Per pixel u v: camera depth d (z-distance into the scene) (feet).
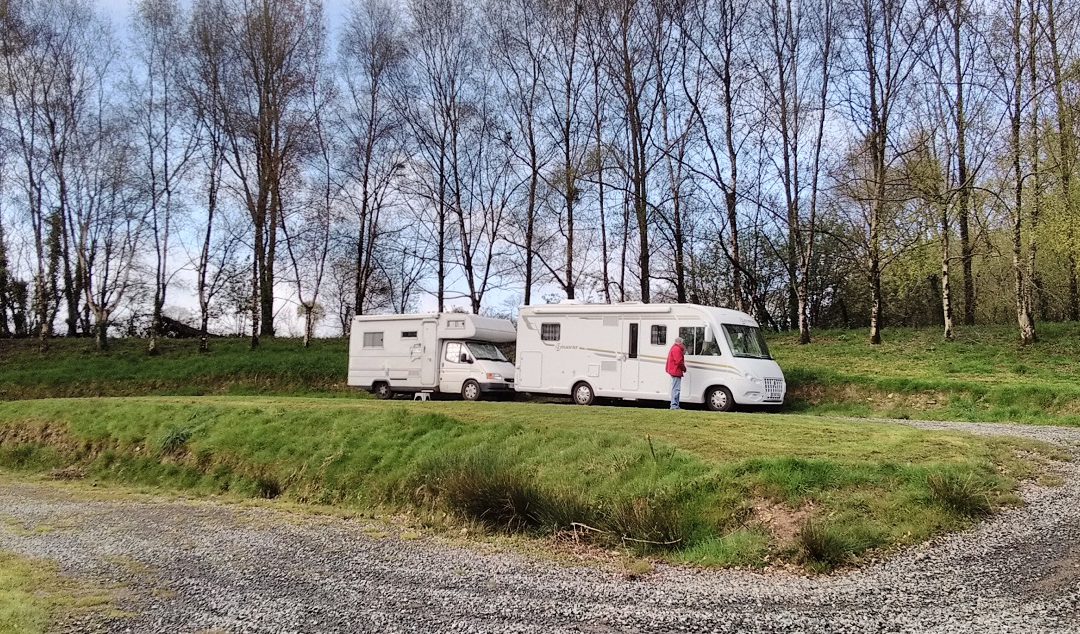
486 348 79.82
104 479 58.29
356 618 22.03
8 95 119.96
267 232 126.31
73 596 24.89
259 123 118.73
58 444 66.13
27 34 118.52
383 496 44.01
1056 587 22.15
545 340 70.28
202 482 53.47
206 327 120.57
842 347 86.79
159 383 106.32
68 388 106.01
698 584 24.99
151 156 120.47
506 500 35.83
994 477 33.40
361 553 31.50
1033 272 83.97
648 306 65.87
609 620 21.25
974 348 79.20
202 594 25.20
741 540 28.81
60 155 121.29
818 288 130.82
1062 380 64.28
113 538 35.88
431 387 78.33
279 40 117.39
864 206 96.07
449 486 38.88
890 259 93.30
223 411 62.23
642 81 100.94
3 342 128.67
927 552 26.35
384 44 117.39
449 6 113.91
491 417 50.75
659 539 30.40
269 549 32.71
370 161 122.83
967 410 59.67
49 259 133.49
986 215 93.61
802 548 26.94
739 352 62.90
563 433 44.09
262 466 52.08
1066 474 35.63
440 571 27.89
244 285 123.85
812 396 69.82
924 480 31.73
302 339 128.47
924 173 85.35
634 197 100.68
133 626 21.66
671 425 45.16
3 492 53.01
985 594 21.94
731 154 98.27
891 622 20.10
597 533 32.37
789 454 36.29
